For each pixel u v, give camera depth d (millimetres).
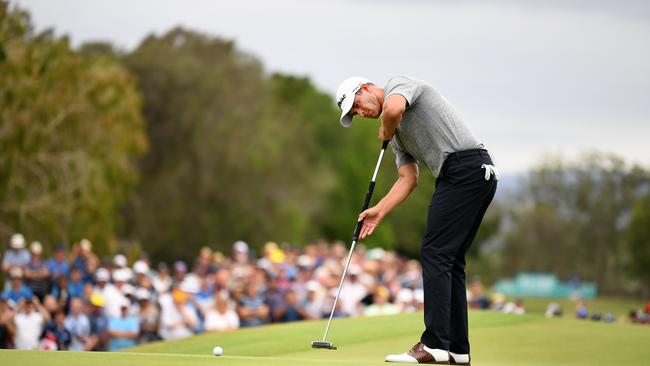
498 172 21797
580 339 29453
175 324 50719
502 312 36750
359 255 79062
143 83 160750
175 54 167750
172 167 159750
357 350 27656
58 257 57719
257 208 169000
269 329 35469
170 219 156375
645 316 53844
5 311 45906
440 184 21922
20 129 82750
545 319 34750
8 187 82562
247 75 176875
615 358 25359
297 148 193125
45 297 49719
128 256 96438
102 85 93938
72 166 87438
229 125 163625
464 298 22469
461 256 22469
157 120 160875
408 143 22094
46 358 19141
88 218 88688
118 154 95438
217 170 163125
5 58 82000
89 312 48906
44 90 86000
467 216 21672
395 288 65938
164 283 60438
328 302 58094
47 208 85625
